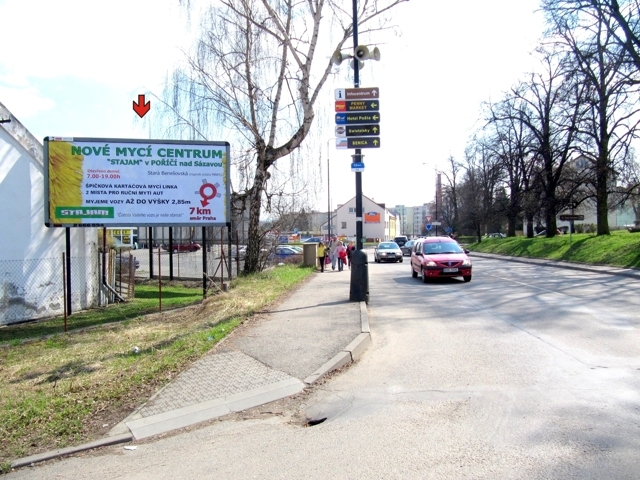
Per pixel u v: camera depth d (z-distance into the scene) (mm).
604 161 26344
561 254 31594
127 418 5117
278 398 5695
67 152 12750
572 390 5348
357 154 12266
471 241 77562
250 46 17688
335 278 20766
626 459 3725
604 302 11797
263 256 22438
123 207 13172
